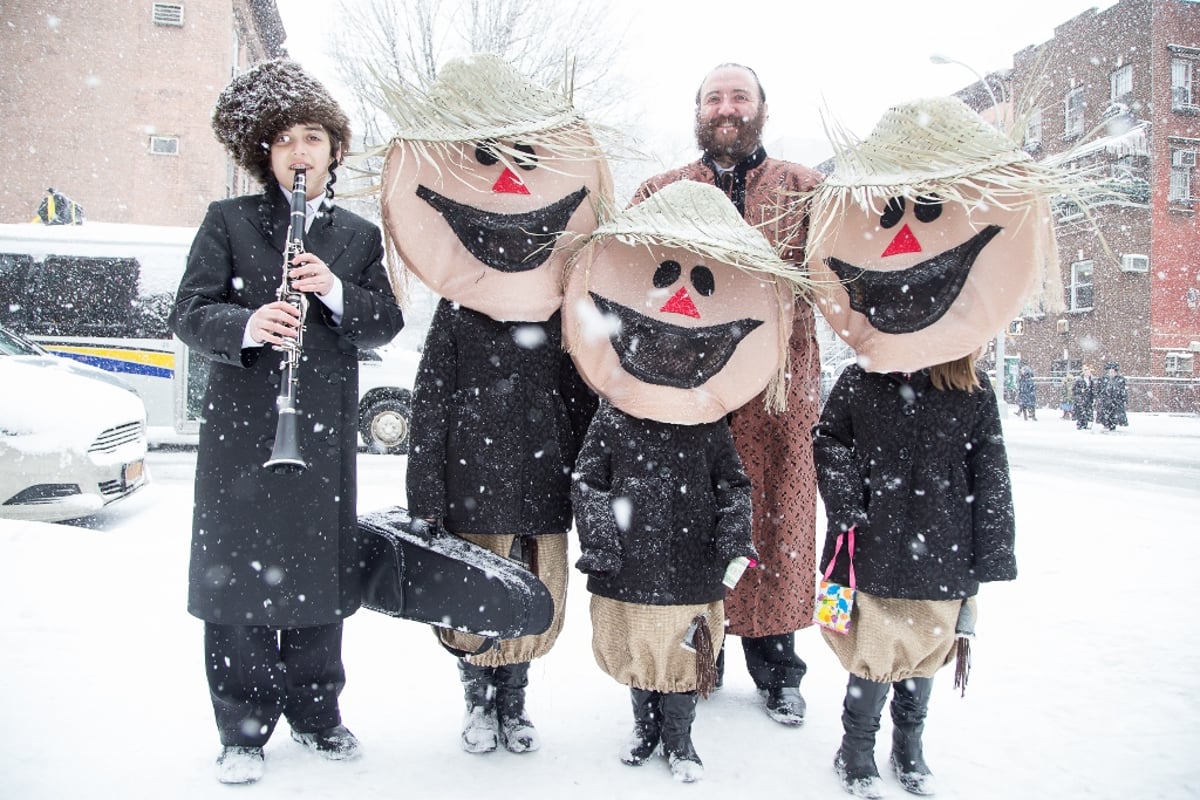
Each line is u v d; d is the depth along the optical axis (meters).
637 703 2.91
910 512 2.78
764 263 2.79
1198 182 27.05
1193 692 3.46
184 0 19.62
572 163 2.90
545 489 2.93
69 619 3.75
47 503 5.57
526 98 2.86
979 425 2.85
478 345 2.92
